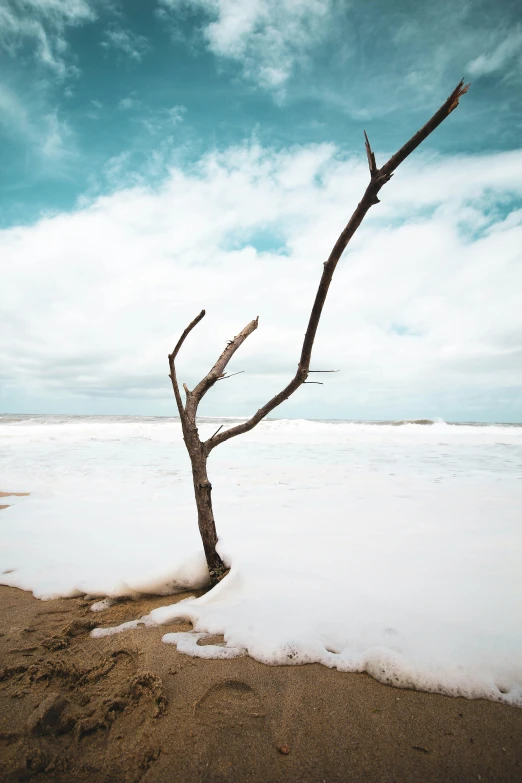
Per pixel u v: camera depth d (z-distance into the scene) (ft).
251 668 6.07
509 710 5.21
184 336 7.95
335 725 5.01
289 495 17.60
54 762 4.43
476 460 29.68
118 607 8.18
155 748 4.64
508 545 10.95
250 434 53.36
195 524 13.39
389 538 11.49
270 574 8.89
